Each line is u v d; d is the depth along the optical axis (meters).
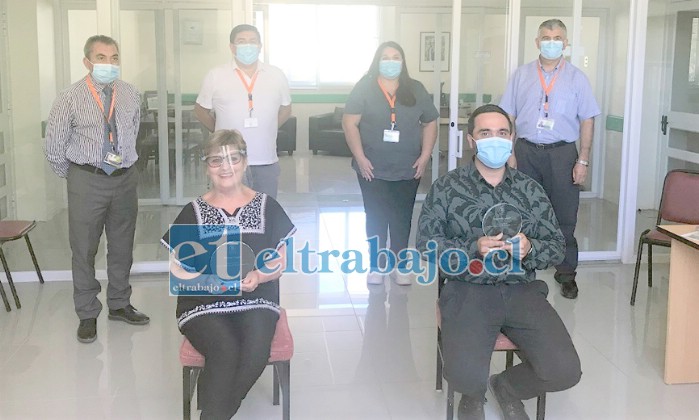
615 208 5.83
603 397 3.34
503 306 2.90
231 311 2.84
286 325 2.94
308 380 3.54
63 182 6.73
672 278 3.41
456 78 5.58
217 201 3.04
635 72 5.52
